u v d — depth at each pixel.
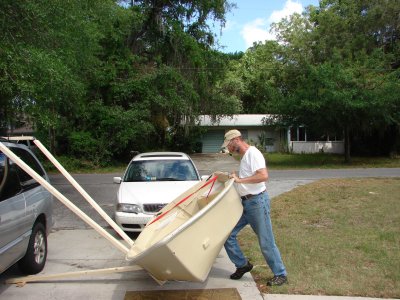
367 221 8.77
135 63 26.52
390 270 5.72
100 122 25.22
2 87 8.99
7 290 5.40
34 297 5.17
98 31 15.27
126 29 25.38
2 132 14.09
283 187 14.80
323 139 37.91
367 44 29.75
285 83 34.31
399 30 29.81
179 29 27.27
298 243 7.14
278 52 34.22
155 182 8.72
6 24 8.89
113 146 26.05
